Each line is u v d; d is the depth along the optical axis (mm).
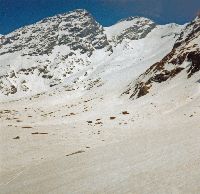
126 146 33688
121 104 81625
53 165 33125
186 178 20375
